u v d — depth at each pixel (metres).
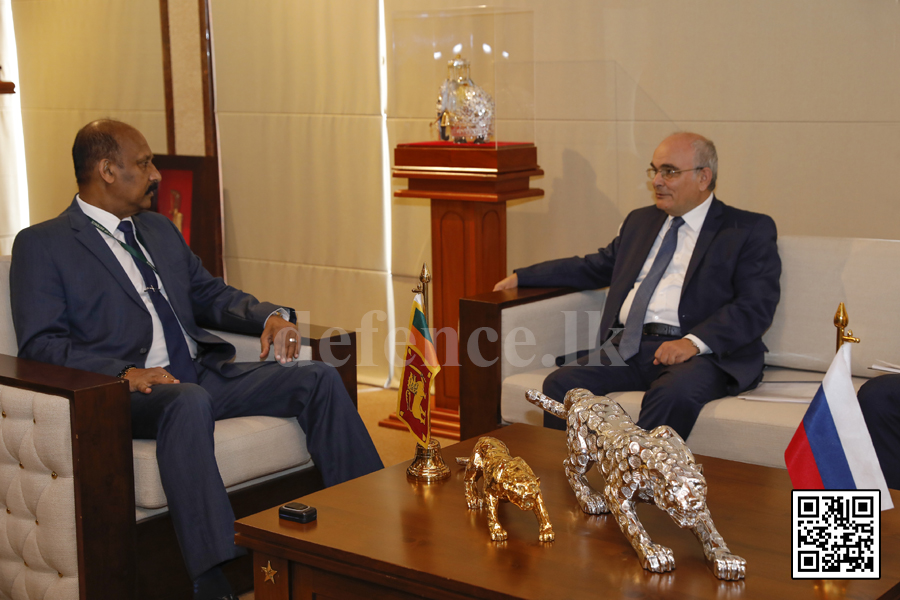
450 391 3.97
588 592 1.47
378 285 4.71
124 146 2.59
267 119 4.89
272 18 4.75
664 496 1.55
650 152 3.87
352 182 4.67
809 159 3.53
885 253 2.90
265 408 2.61
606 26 3.88
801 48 3.48
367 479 2.04
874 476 1.68
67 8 5.46
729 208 3.11
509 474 1.69
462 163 3.68
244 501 2.46
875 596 1.45
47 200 5.88
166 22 5.06
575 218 4.11
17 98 5.88
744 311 2.86
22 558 2.18
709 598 1.44
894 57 3.29
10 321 2.56
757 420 2.52
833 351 2.94
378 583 1.61
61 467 2.05
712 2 3.63
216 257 5.10
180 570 2.32
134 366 2.39
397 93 4.32
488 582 1.50
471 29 3.76
